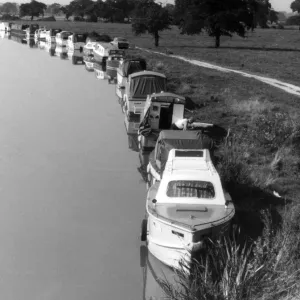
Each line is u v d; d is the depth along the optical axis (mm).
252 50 63156
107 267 11773
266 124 20312
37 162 18906
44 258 12141
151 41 74812
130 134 22812
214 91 30406
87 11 152875
